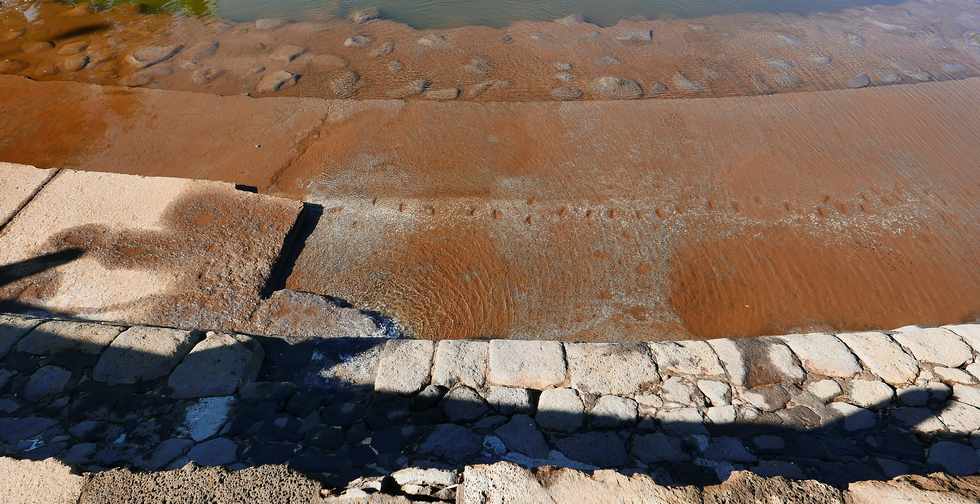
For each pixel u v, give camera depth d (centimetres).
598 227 543
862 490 249
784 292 492
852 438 323
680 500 239
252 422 332
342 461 310
